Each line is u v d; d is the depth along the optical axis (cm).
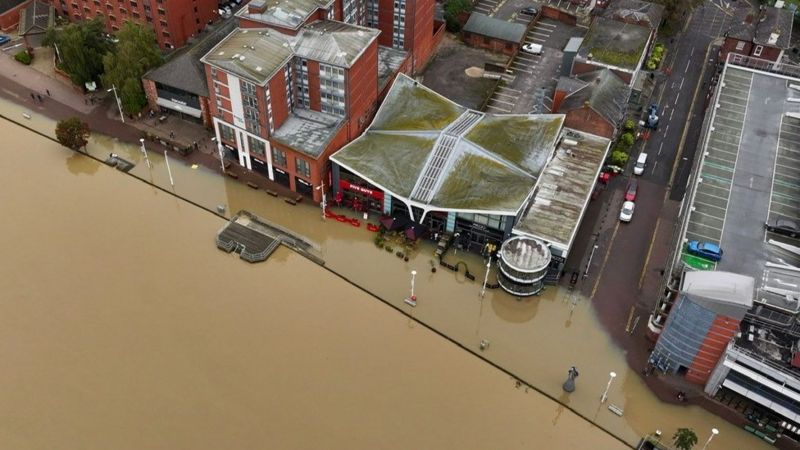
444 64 16212
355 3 14288
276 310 10738
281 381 9769
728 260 10106
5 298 10719
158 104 14125
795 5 17750
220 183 12938
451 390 9756
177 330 10388
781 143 12294
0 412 9275
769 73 14038
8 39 16200
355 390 9694
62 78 15175
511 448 9100
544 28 17475
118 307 10681
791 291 9550
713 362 9444
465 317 10762
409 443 9094
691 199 11125
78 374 9769
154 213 12306
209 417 9306
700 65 16438
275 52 12006
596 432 9350
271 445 9006
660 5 16450
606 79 13738
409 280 11288
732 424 9438
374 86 13488
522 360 10169
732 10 18525
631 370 10081
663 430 9362
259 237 11819
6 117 14125
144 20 15675
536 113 14450
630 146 13775
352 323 10594
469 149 12044
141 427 9162
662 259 11719
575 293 11150
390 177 11756
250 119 12131
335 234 12056
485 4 18488
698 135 14375
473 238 11819
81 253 11494
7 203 12338
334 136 12269
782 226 10550
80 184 12825
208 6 16525
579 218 11412
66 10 16625
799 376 8681
